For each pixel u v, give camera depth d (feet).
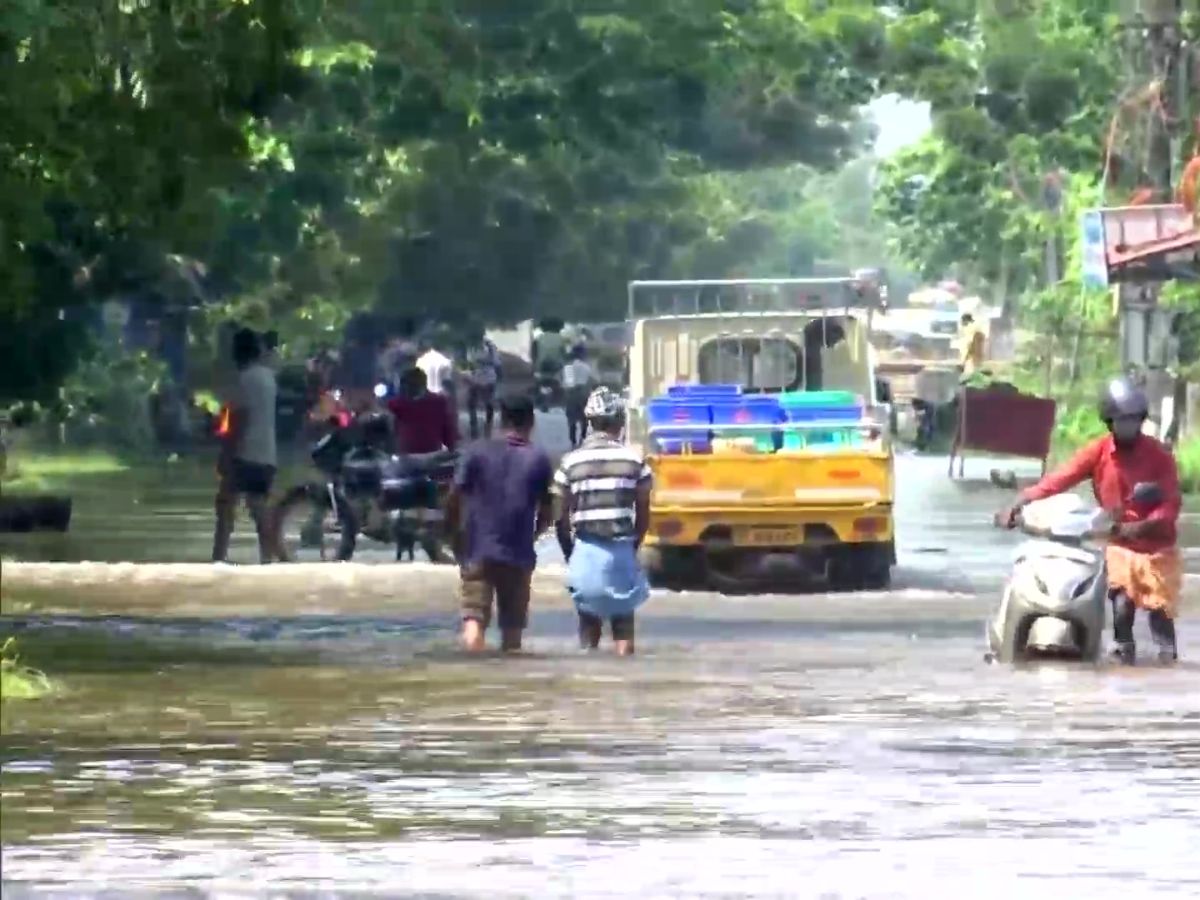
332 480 219.20
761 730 105.70
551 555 229.45
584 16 448.65
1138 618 167.63
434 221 521.65
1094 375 416.26
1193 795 89.15
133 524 255.91
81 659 133.90
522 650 144.05
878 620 167.84
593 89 450.71
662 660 137.80
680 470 199.11
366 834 81.51
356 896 71.72
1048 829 82.48
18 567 197.06
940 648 145.69
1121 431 137.39
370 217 494.59
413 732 105.29
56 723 108.17
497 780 92.07
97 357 367.45
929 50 485.56
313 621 159.22
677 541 198.39
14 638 142.92
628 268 608.19
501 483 145.48
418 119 424.05
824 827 82.79
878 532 198.59
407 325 478.59
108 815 84.84
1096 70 470.39
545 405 357.20
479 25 440.04
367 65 411.54
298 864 76.54
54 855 77.87
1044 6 482.28
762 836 81.15
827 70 490.49
